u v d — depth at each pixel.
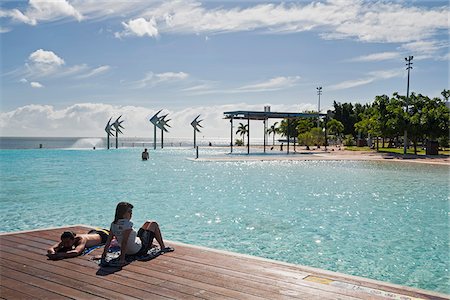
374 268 7.55
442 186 20.36
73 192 18.03
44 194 17.36
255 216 12.44
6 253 6.73
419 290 5.08
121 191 18.33
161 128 82.69
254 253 8.48
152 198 16.23
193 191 18.41
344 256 8.28
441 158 42.84
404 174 26.95
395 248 8.88
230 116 55.75
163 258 6.45
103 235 7.31
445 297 4.86
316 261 7.95
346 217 12.32
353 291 5.05
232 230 10.54
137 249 6.39
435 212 13.24
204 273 5.72
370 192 18.09
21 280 5.46
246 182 22.05
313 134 74.50
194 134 84.88
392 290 5.09
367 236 9.93
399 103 52.97
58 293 5.00
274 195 17.12
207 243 9.27
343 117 105.94
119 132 78.69
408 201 15.59
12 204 14.79
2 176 25.27
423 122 48.19
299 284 5.29
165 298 4.82
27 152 59.22
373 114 57.66
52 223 11.55
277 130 102.56
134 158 46.19
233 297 4.86
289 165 34.97
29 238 7.75
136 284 5.30
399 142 80.44
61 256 6.43
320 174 26.89
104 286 5.22
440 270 7.46
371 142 73.25
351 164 36.19
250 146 94.38
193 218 12.13
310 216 12.46
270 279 5.48
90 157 47.84
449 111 48.41
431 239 9.66
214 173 27.53
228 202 15.22
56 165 34.84
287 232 10.33
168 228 10.79
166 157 48.16
